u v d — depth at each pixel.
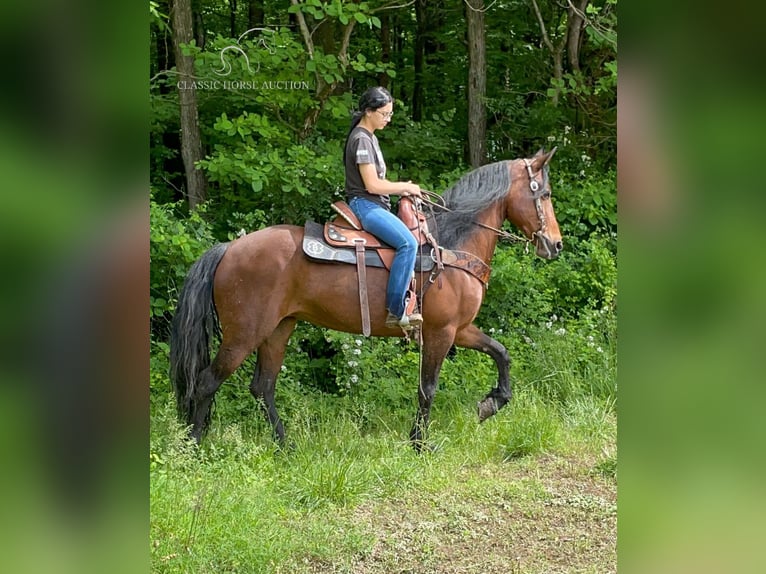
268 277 4.99
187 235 6.17
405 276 4.94
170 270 6.47
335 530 4.12
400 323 5.00
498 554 3.98
